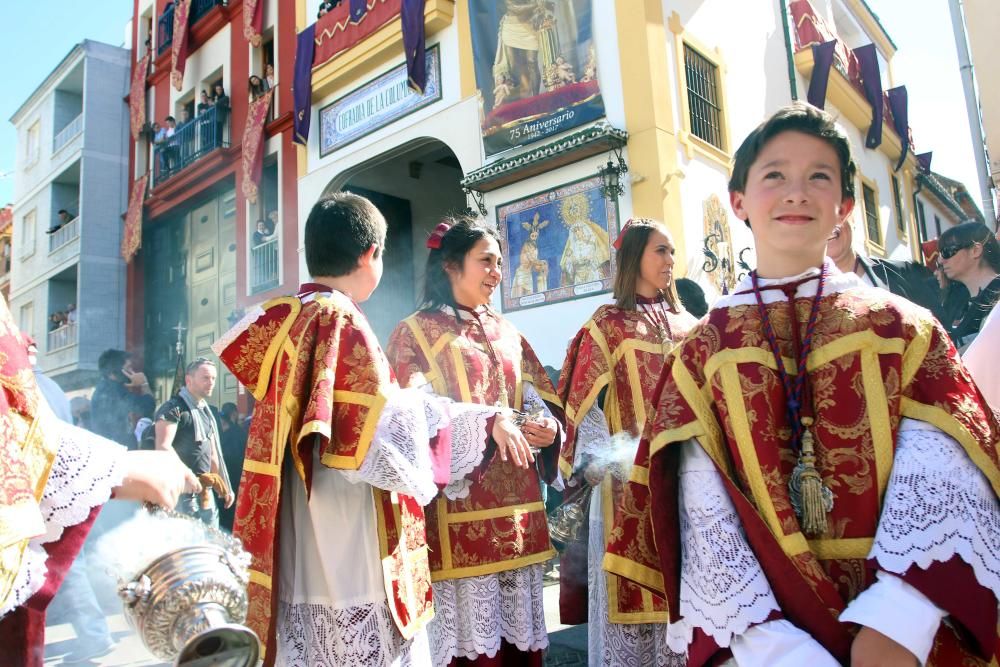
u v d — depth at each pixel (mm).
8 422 1110
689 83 9383
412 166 14039
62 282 22609
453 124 10367
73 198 23250
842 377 1331
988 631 1117
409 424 1982
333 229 2264
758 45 11422
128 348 18734
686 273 8352
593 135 8266
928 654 1143
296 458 1931
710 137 9602
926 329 1327
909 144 17062
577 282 8734
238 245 15039
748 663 1201
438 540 2643
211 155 15578
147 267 19047
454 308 3008
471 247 2979
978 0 7523
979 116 7762
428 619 2170
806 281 1457
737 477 1376
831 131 1478
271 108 14383
